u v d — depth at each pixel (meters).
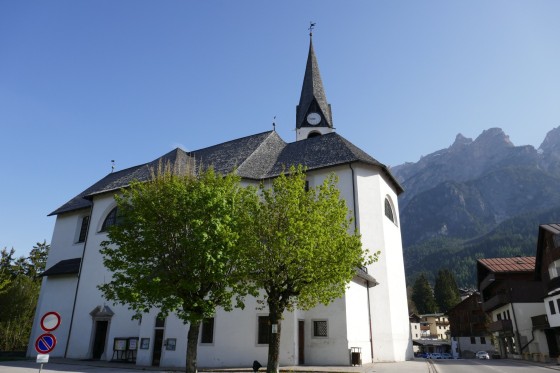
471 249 178.88
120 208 18.42
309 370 18.97
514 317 38.38
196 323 16.64
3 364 23.95
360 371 18.81
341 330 22.16
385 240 28.83
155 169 31.89
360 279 25.38
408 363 24.95
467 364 27.64
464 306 66.50
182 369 21.41
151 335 24.09
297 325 21.84
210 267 15.65
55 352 29.91
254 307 22.48
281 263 16.88
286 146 35.88
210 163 34.53
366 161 29.22
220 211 16.78
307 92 49.12
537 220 196.62
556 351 35.84
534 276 38.81
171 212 16.94
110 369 21.45
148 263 17.73
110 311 28.20
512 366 25.44
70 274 32.09
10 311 38.78
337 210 18.03
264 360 21.47
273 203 17.97
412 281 163.62
